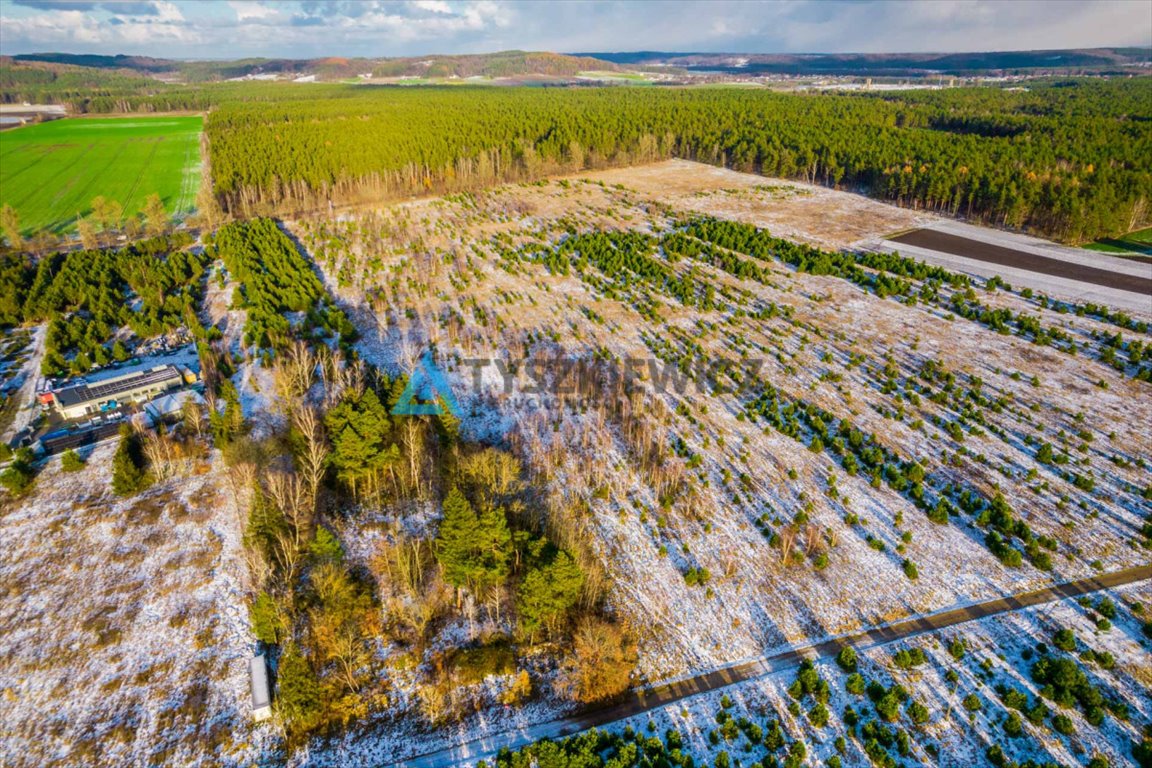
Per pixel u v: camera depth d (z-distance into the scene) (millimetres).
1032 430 83688
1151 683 52562
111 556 62500
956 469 76938
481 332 107125
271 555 61594
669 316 113438
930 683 52781
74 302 112062
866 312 115562
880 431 83625
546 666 54406
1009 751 47719
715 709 51094
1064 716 49406
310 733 48875
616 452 80000
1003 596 60812
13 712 49438
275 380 90875
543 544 58750
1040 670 52406
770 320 112750
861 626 58188
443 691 52031
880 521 69688
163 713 49688
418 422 82188
